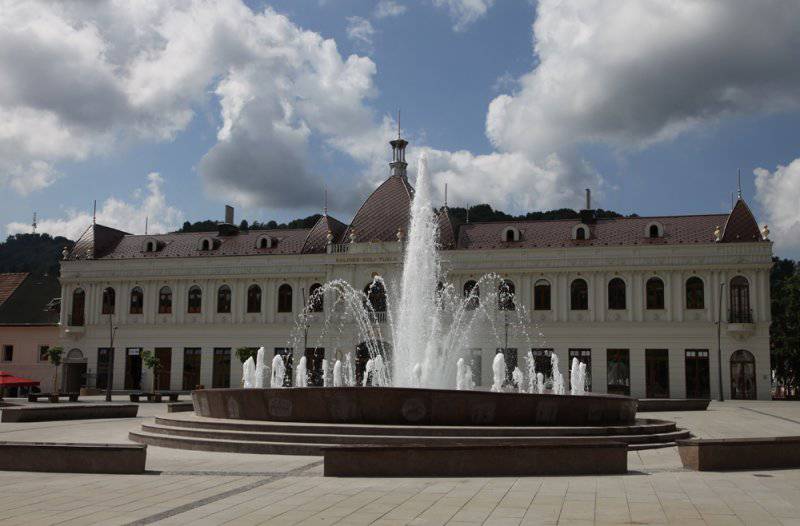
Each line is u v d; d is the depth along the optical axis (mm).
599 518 13328
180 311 74125
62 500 15367
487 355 66000
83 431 30891
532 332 65500
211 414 27219
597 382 63969
